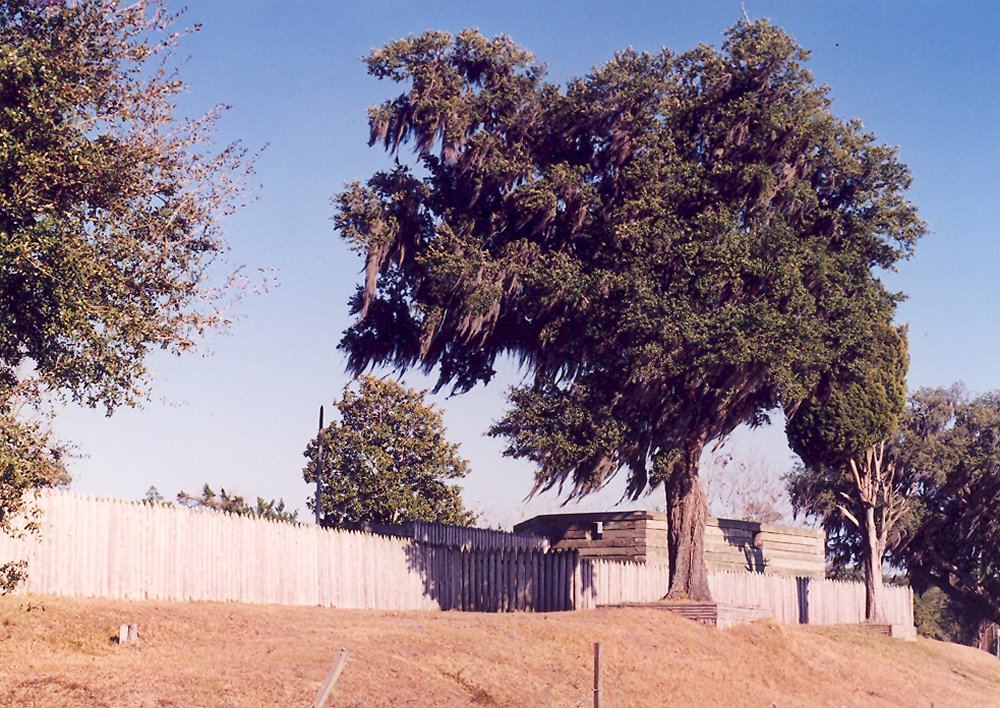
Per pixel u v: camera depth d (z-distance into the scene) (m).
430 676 23.47
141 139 21.03
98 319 19.98
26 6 20.14
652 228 33.81
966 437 69.56
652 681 28.00
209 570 29.73
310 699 19.75
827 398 36.97
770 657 33.88
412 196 37.72
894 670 38.28
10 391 19.70
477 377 39.16
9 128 19.22
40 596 24.94
